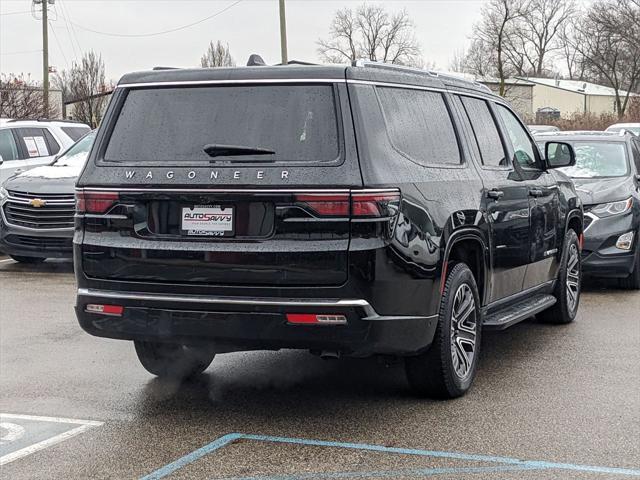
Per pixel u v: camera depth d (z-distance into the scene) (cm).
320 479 448
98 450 496
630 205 1013
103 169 544
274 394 607
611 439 505
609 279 1130
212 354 652
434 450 489
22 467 470
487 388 617
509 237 670
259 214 509
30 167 1438
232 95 537
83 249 544
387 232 505
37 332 812
